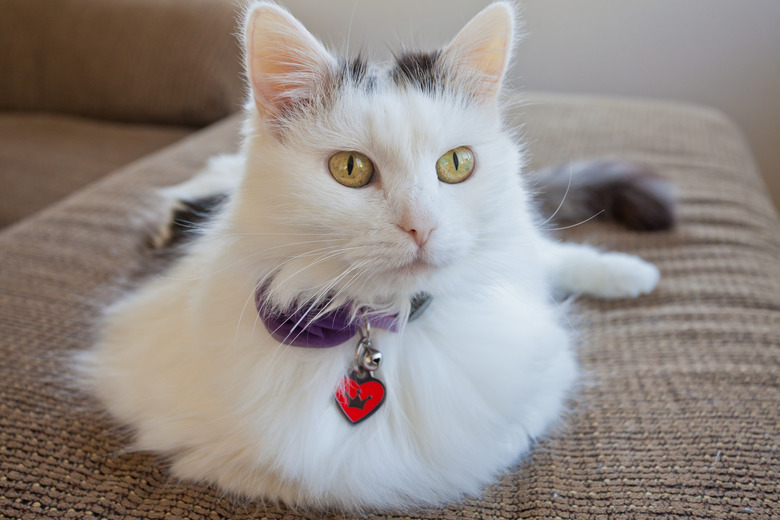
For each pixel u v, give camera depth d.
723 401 0.51
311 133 0.43
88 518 0.44
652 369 0.54
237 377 0.44
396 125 0.42
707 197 0.76
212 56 1.22
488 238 0.44
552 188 0.74
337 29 1.38
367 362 0.44
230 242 0.44
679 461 0.47
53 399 0.52
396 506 0.45
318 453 0.43
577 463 0.48
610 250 0.69
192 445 0.47
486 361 0.45
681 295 0.62
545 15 1.32
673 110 1.05
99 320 0.59
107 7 1.27
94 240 0.69
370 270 0.42
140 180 0.81
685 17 1.26
